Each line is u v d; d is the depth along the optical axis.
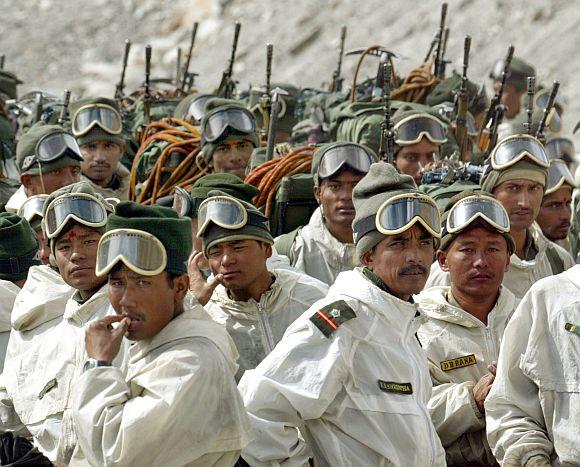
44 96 29.73
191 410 11.96
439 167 19.11
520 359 13.99
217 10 70.06
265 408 13.20
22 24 73.50
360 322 13.41
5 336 16.95
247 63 63.50
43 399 14.77
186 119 25.83
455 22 57.38
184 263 12.43
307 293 15.88
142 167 23.53
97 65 68.31
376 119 22.42
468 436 14.97
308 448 13.52
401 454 13.29
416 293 13.83
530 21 54.72
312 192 19.61
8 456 13.52
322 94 28.08
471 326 15.59
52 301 15.74
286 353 13.29
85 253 15.05
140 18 72.38
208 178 17.55
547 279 14.09
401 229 13.59
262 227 15.65
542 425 14.06
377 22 61.22
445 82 27.05
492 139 24.08
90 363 12.13
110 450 11.82
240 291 15.70
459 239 15.56
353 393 13.31
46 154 20.98
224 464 12.27
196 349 12.09
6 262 17.52
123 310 12.27
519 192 18.14
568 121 45.56
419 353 13.90
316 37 63.28
